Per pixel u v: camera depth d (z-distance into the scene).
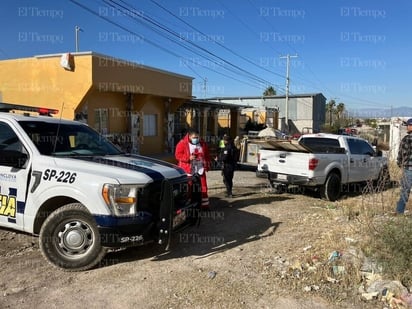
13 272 5.03
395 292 4.28
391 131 21.92
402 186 7.54
